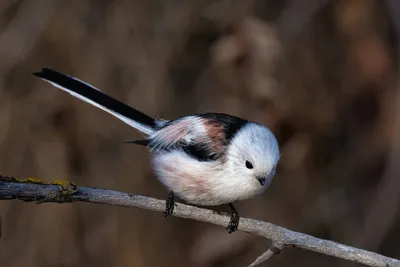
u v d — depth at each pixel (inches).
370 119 534.6
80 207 490.0
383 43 528.4
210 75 496.4
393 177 514.0
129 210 493.7
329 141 523.2
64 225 485.1
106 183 496.1
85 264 483.2
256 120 468.8
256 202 515.8
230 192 323.6
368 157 537.0
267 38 465.4
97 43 520.1
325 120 513.0
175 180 331.0
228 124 333.4
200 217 309.3
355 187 544.7
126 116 356.8
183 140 335.9
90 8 526.6
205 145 327.9
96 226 490.0
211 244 486.6
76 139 499.8
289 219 514.0
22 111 502.3
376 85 526.0
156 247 490.0
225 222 311.4
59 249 482.3
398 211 512.1
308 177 520.7
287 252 517.3
